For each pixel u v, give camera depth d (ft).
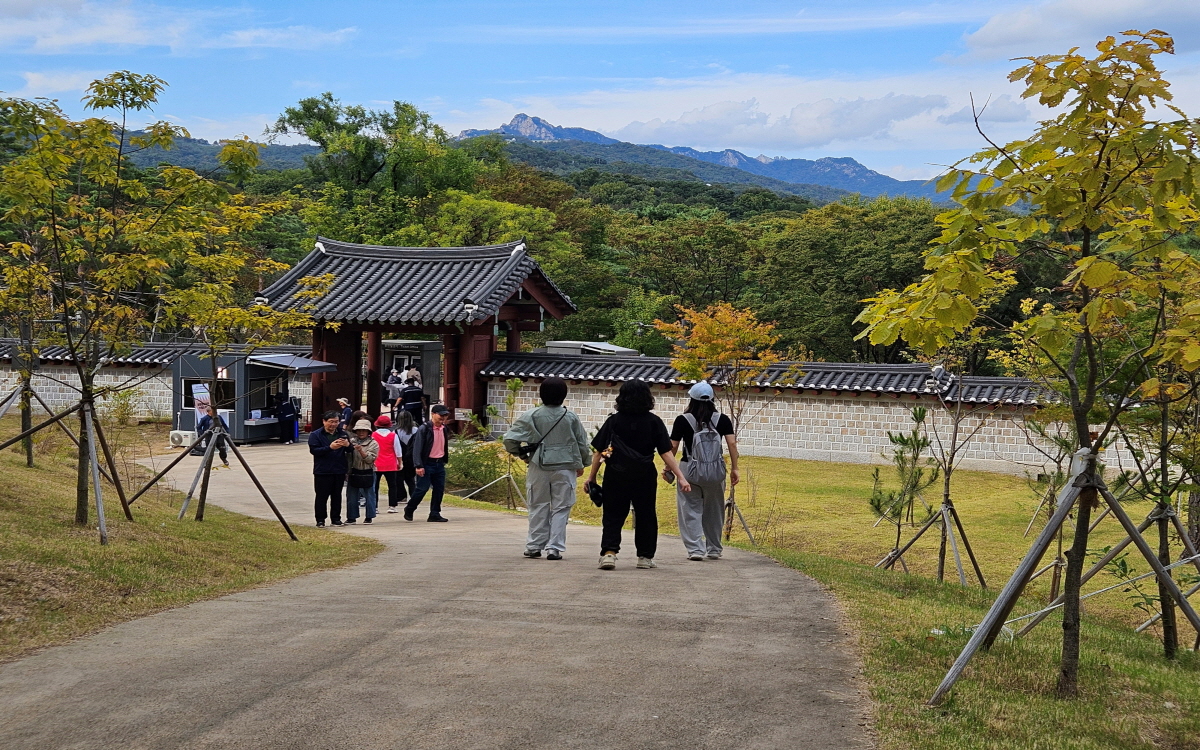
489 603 22.45
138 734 12.84
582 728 13.42
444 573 27.84
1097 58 15.21
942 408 74.90
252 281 109.09
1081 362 29.76
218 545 30.94
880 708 14.80
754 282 171.22
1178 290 16.21
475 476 61.26
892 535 48.47
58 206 28.99
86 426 28.66
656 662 16.99
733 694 15.20
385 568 29.55
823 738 13.38
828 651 18.30
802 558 33.78
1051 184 15.38
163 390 93.56
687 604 22.74
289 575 27.89
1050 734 14.25
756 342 55.57
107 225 29.71
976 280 15.26
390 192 168.25
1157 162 14.96
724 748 12.87
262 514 45.73
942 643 19.40
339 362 87.15
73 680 15.30
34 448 50.42
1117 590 37.93
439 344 106.93
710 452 30.55
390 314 82.69
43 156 27.07
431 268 91.30
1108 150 15.01
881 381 76.48
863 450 77.87
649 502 28.71
